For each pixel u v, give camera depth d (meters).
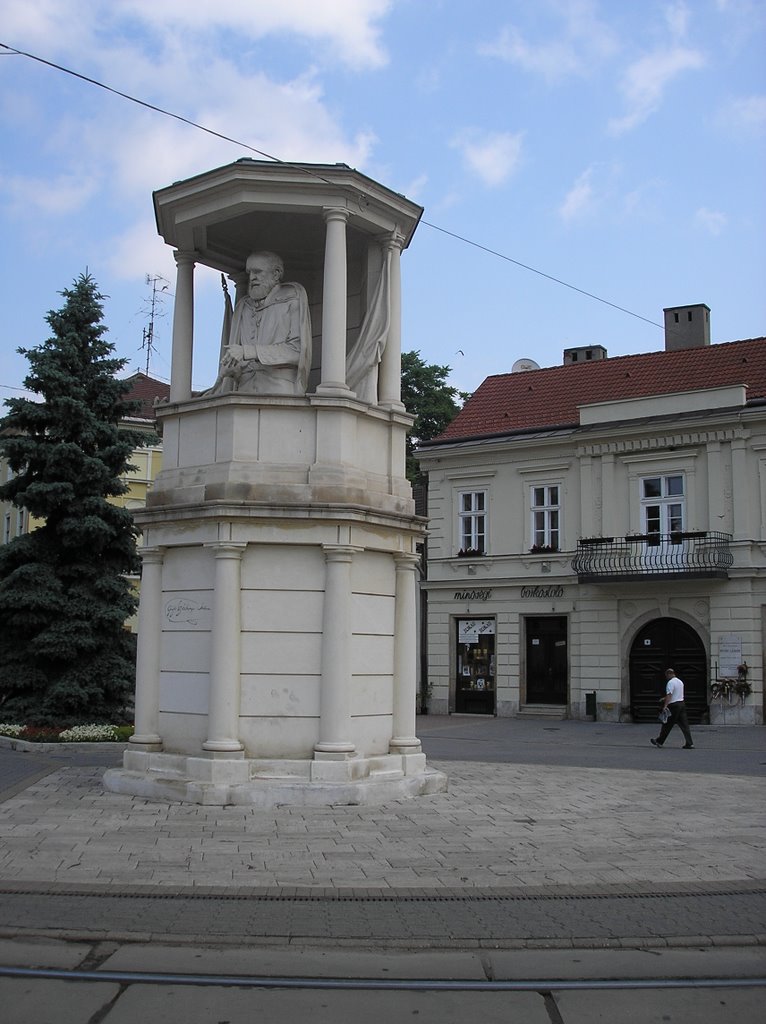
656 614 37.06
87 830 11.51
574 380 43.56
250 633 13.78
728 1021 6.34
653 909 8.70
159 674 14.61
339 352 14.73
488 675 41.19
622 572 37.09
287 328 15.52
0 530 48.22
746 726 34.47
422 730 32.84
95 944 7.59
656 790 16.14
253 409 14.45
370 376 15.68
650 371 41.75
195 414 14.91
